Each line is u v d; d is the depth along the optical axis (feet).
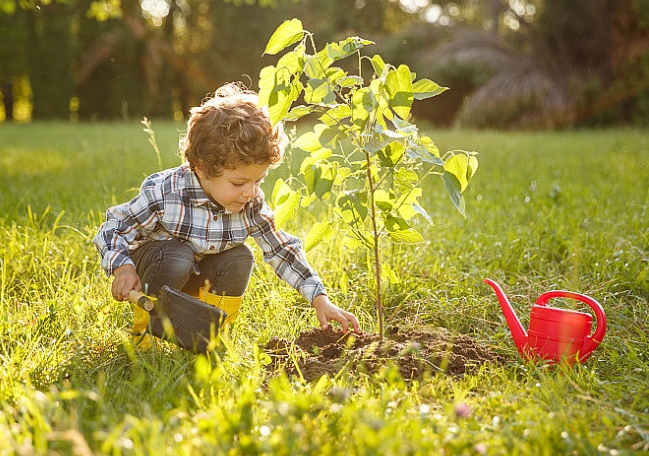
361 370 6.93
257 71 83.41
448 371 7.28
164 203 8.00
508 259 12.05
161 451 4.84
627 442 5.70
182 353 7.49
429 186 20.25
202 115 7.57
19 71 77.30
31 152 31.07
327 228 8.05
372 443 4.80
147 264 8.02
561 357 7.50
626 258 11.79
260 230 8.54
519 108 58.59
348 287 10.37
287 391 6.02
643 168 23.48
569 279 11.02
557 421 5.78
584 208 15.84
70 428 5.52
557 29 60.85
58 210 15.46
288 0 81.61
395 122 6.79
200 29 87.61
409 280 10.71
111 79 79.97
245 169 7.59
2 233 12.27
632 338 8.57
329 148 7.34
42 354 7.39
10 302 9.66
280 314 9.08
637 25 56.65
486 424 5.89
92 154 28.86
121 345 7.82
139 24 80.23
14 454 5.05
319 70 6.93
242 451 4.91
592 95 57.06
